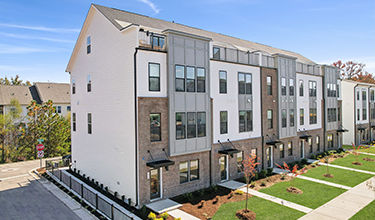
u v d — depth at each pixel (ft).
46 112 103.09
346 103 112.98
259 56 66.95
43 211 42.65
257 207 41.70
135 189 42.98
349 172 64.34
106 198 47.39
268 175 61.16
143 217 38.11
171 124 45.32
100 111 54.54
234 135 58.80
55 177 63.21
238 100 59.98
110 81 50.55
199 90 49.90
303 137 77.82
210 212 39.58
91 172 59.21
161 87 45.14
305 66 83.30
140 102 42.34
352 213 39.65
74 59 67.21
